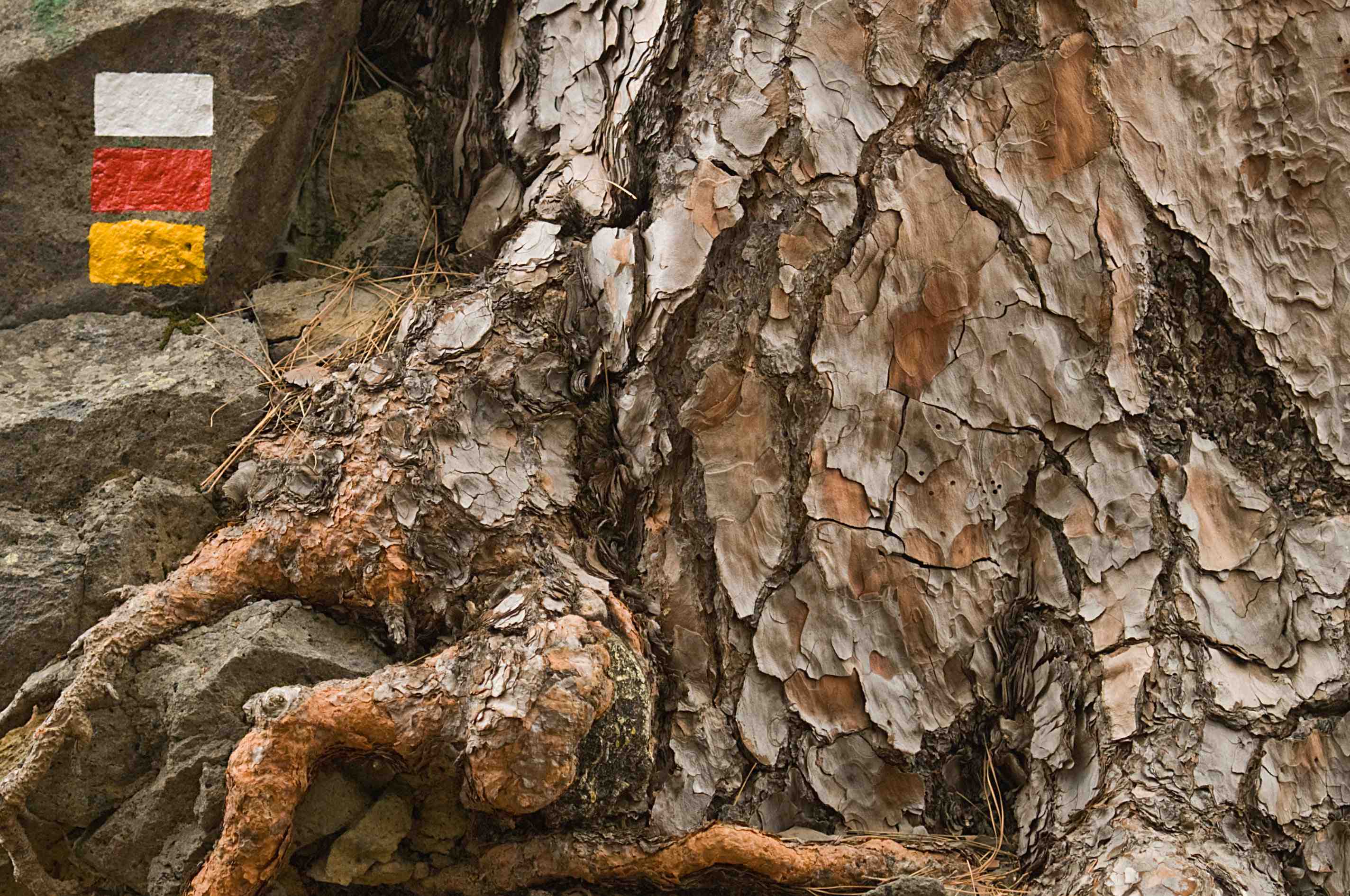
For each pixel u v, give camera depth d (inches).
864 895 91.9
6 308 110.9
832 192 101.5
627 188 108.4
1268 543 98.0
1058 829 94.4
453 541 97.4
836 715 102.9
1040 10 99.3
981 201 99.7
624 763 92.8
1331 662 97.1
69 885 91.8
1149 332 99.2
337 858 90.7
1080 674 97.3
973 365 100.5
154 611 94.0
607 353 106.5
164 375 106.1
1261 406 100.8
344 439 99.0
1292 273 100.3
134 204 112.4
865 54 101.0
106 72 111.0
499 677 88.2
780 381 102.9
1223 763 93.0
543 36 117.0
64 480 102.3
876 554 102.3
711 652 104.3
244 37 112.7
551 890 93.5
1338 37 99.6
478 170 125.0
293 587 96.5
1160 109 99.0
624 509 106.2
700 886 93.7
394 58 129.8
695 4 105.9
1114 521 98.1
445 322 104.0
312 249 126.4
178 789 92.0
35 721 93.0
